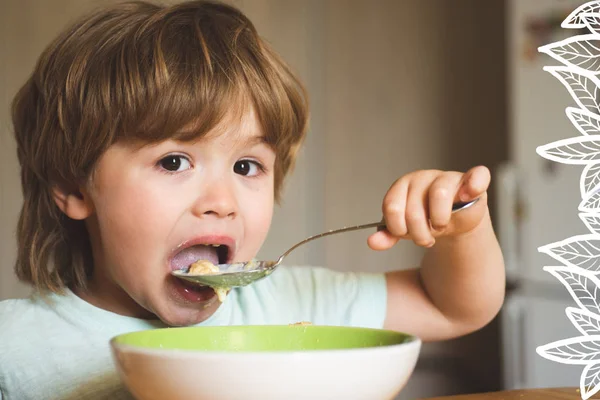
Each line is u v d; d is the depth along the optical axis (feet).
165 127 2.62
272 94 2.89
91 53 2.89
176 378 1.39
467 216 2.50
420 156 9.09
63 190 3.02
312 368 1.37
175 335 1.90
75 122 2.85
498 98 9.07
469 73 9.11
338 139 8.86
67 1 7.84
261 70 2.92
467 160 9.09
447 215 2.27
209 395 1.38
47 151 3.01
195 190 2.67
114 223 2.72
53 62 3.06
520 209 6.48
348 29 8.99
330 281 3.65
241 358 1.35
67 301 3.08
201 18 3.07
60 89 2.92
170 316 2.72
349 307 3.48
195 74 2.71
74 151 2.83
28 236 3.31
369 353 1.42
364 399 1.44
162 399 1.44
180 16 3.05
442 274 3.19
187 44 2.85
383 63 9.10
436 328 3.42
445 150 9.09
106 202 2.74
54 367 2.89
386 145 9.04
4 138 7.64
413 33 9.18
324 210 8.71
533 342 6.33
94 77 2.79
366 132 8.97
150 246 2.66
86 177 2.83
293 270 3.82
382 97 9.07
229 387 1.37
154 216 2.63
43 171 3.10
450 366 8.89
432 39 9.16
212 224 2.67
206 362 1.36
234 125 2.72
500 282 3.14
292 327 2.02
